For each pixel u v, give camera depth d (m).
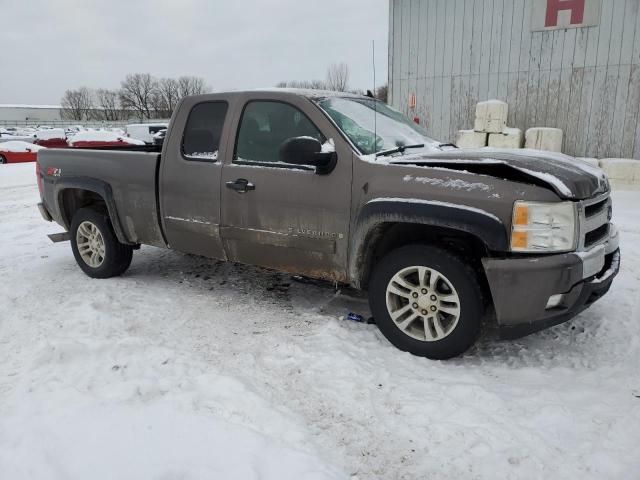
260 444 2.43
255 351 3.49
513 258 2.97
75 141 20.28
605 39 9.77
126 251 5.06
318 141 3.49
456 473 2.31
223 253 4.22
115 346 3.46
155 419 2.62
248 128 4.00
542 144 10.10
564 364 3.28
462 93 11.20
